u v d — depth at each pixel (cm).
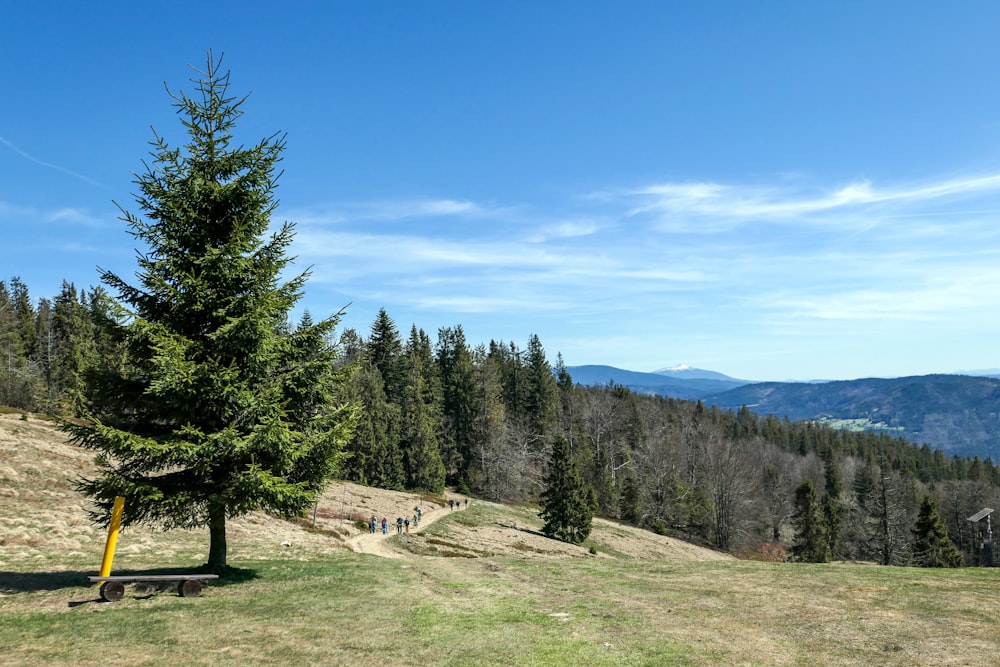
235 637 1259
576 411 12656
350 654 1189
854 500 12231
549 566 2512
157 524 3250
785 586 2034
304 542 3541
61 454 4759
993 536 10488
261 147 1862
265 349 1733
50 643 1161
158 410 1719
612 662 1200
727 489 9512
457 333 12631
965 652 1291
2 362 8419
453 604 1667
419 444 9188
